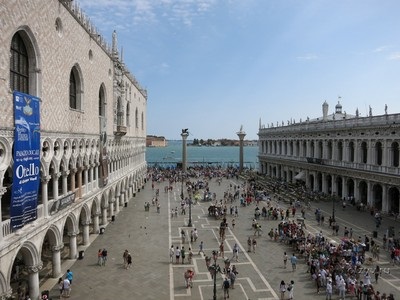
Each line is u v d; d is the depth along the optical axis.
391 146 53.31
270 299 26.89
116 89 53.41
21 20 22.62
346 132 64.62
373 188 57.44
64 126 31.02
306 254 35.88
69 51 32.19
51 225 27.84
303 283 29.86
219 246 39.72
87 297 26.53
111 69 51.19
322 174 72.81
